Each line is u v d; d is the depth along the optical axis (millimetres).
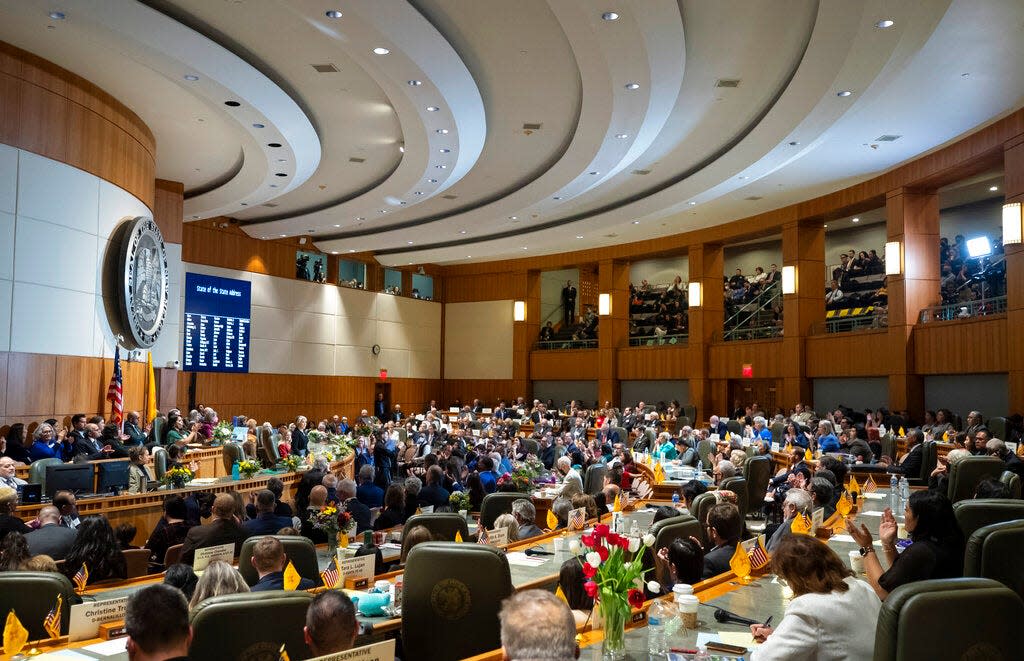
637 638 3906
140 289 15430
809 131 14898
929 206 18844
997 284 18781
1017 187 15180
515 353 32938
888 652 2658
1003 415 16828
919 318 18859
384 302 31984
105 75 13766
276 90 13875
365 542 6379
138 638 2721
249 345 26234
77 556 5629
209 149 17750
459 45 12500
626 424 24188
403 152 17156
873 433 17234
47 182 13164
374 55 11758
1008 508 5129
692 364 26594
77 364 13805
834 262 26984
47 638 4199
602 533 3756
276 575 4844
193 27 12156
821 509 6871
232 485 11188
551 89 14305
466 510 8922
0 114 12336
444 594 4355
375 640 4738
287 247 27766
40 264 13031
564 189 19562
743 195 21641
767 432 17656
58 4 10438
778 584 5129
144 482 10617
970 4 10805
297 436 18297
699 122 15852
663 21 10484
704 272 26375
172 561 7191
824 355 21969
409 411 32812
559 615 2123
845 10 10211
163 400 19969
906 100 14359
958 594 2643
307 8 10383
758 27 11750
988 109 14789
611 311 29734
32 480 10672
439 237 26422
